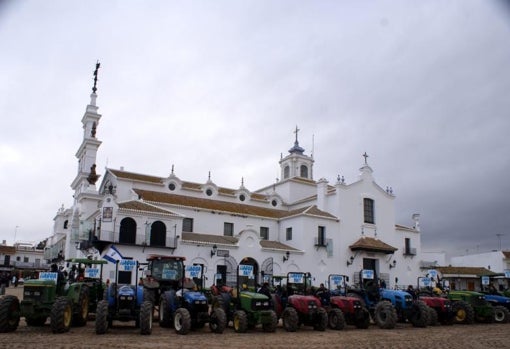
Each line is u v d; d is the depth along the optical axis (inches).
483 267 2411.4
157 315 879.7
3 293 1336.1
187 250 1459.2
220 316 664.4
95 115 1983.3
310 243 1745.8
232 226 1750.7
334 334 686.5
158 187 1763.0
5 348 474.6
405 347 568.1
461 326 847.1
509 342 625.9
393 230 2036.2
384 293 884.0
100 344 518.9
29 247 3705.7
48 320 740.7
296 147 2465.6
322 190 1948.8
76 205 1863.9
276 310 756.6
